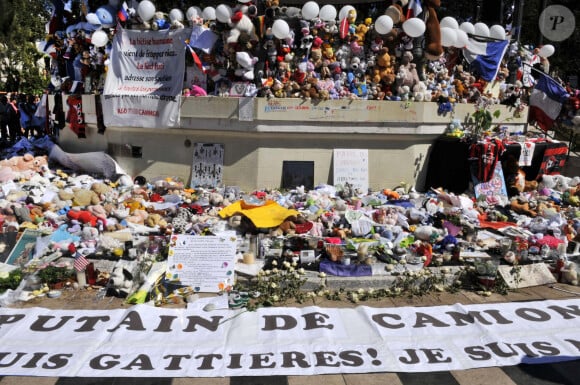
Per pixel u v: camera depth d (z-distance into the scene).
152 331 6.02
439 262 7.89
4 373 5.14
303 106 10.96
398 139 11.62
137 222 9.26
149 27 11.86
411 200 10.62
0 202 9.59
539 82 14.56
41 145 15.30
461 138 11.68
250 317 6.40
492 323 6.41
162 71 11.56
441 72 12.56
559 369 5.46
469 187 11.65
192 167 11.70
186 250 7.38
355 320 6.41
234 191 10.95
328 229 8.86
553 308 6.90
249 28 10.87
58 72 16.50
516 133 13.71
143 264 7.34
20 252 7.97
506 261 8.08
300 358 5.53
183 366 5.34
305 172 11.45
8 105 18.62
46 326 6.09
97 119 12.70
